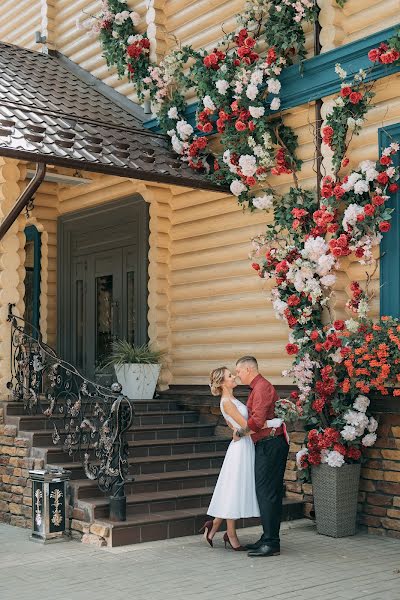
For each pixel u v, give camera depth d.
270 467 7.52
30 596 6.19
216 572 6.90
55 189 13.55
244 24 10.00
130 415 8.03
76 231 13.20
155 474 9.19
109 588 6.39
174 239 11.55
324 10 9.26
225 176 10.26
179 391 11.10
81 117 10.89
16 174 10.29
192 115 10.91
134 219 11.91
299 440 9.39
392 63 8.41
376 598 6.14
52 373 9.30
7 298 10.12
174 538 8.17
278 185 9.94
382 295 8.65
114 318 12.32
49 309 13.62
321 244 8.70
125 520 8.02
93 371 12.65
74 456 8.98
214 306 10.83
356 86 8.81
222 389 7.80
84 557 7.40
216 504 7.67
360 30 9.10
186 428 10.38
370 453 8.66
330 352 8.59
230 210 10.65
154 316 11.47
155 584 6.51
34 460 8.85
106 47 12.02
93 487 8.34
